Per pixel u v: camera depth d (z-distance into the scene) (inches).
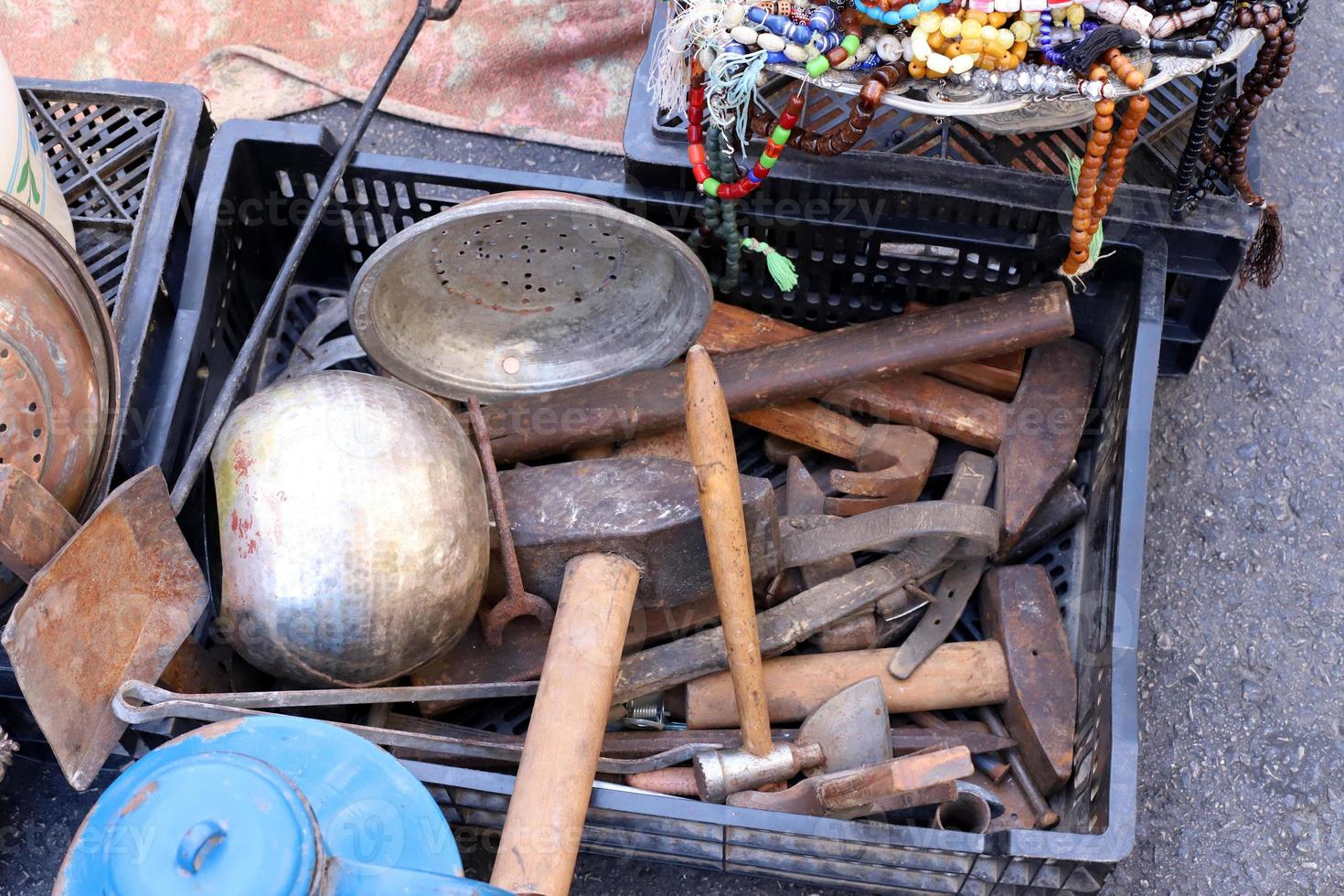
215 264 68.6
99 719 50.9
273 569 53.8
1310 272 83.0
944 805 59.2
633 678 62.1
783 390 67.5
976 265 71.3
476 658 63.3
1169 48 55.2
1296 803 68.6
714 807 55.9
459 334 68.2
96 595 49.9
